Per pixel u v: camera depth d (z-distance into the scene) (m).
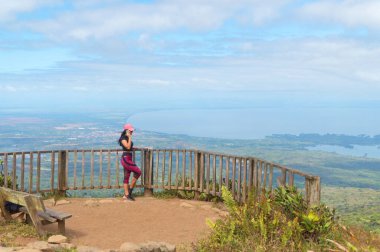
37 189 12.72
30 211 8.08
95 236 8.95
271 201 8.02
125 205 12.18
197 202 12.77
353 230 8.55
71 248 6.93
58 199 12.70
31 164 12.60
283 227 7.08
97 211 11.40
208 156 12.76
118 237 8.97
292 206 7.73
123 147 13.00
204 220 10.62
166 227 9.95
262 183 10.30
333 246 6.98
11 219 8.82
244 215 7.62
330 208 8.09
